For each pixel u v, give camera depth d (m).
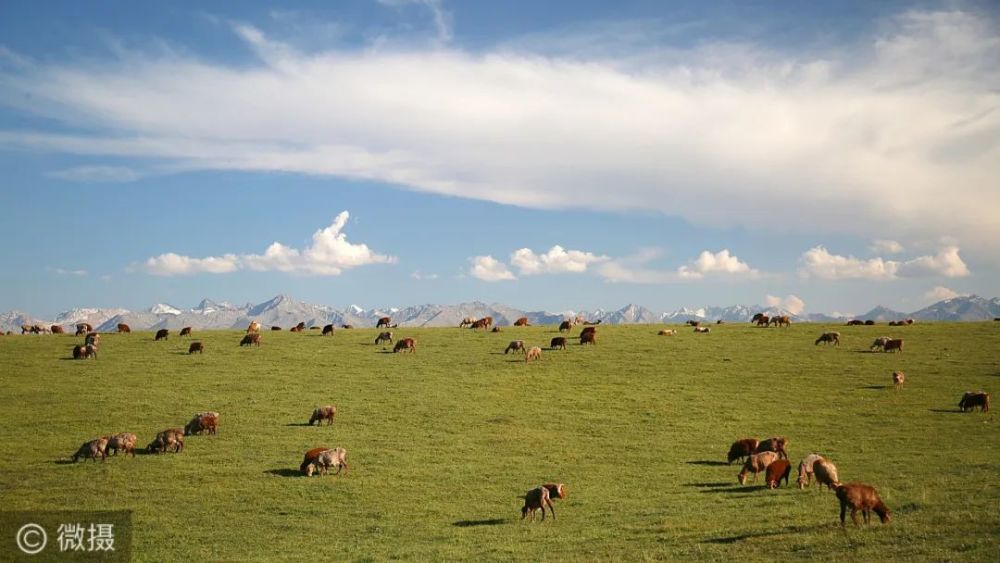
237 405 50.53
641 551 22.44
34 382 57.03
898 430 42.31
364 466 37.28
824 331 80.69
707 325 91.12
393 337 79.81
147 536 27.45
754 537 22.69
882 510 22.47
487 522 28.25
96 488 33.81
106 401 51.41
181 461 38.25
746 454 36.59
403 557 24.02
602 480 34.16
